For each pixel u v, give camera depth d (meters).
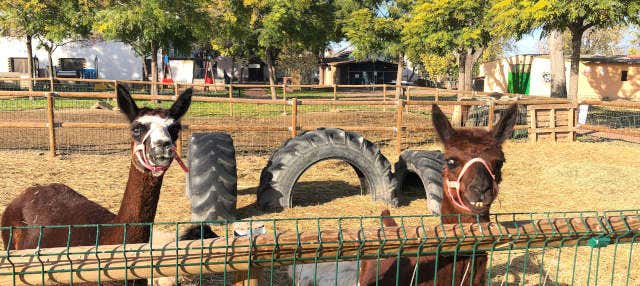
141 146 3.09
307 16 31.53
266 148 12.27
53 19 25.23
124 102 3.17
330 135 7.46
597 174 9.80
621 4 16.19
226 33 28.69
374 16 30.69
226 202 6.24
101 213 3.75
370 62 56.78
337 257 2.32
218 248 2.14
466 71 26.97
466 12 22.27
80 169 9.34
